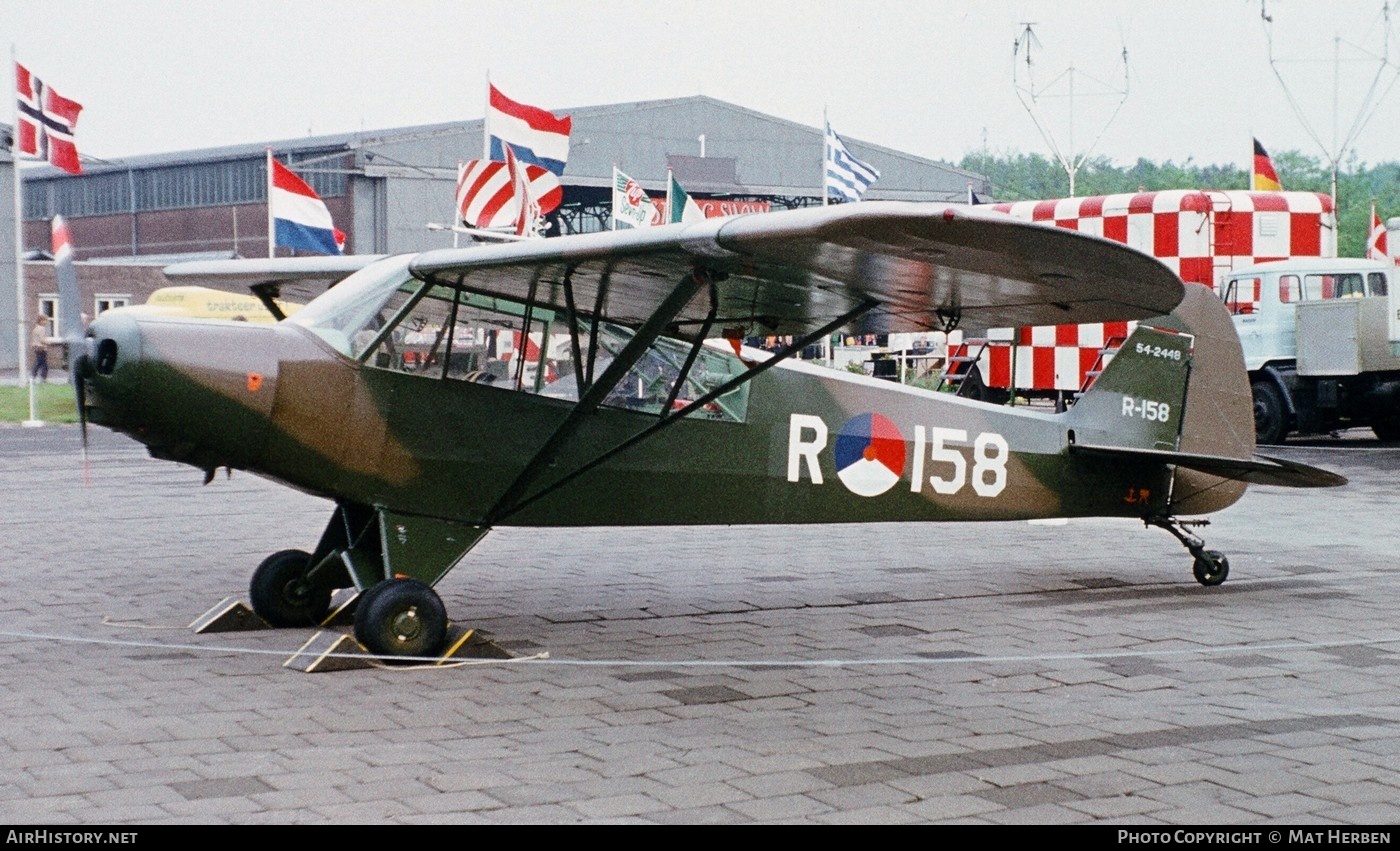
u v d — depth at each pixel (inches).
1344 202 3826.3
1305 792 192.7
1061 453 363.9
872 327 311.0
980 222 206.7
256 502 556.7
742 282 266.7
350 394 275.6
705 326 275.4
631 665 273.3
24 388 1306.6
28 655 275.6
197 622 301.9
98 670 262.4
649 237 243.3
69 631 300.5
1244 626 317.4
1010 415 358.0
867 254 228.2
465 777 195.6
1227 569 374.0
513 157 653.3
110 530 469.1
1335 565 410.6
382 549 283.7
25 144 1040.8
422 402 284.4
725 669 270.5
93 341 256.2
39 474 662.5
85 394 260.4
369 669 265.6
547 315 300.7
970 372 889.5
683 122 2129.7
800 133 2223.2
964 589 367.9
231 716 228.2
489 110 721.0
